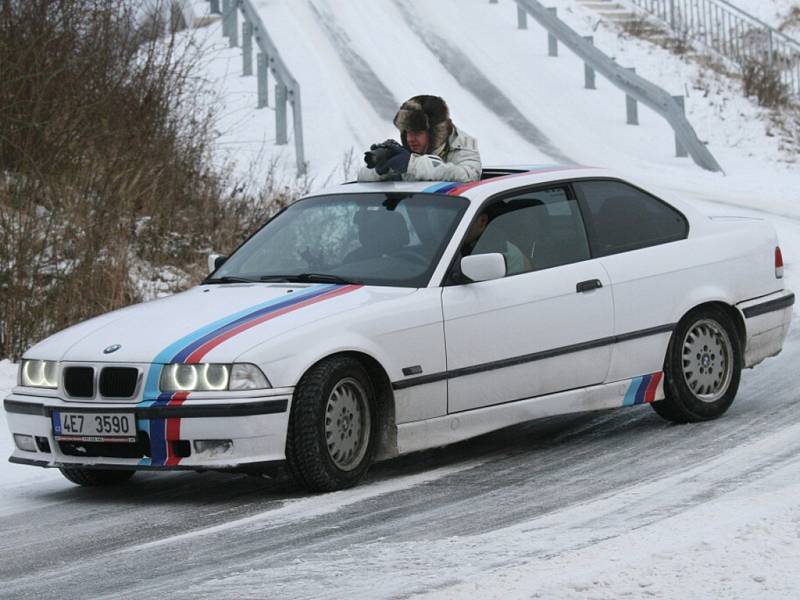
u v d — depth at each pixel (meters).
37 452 18.20
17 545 15.75
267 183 39.53
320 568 13.77
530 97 63.12
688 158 56.75
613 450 19.69
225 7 67.50
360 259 19.48
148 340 17.61
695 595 12.05
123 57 34.81
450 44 70.38
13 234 28.05
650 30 79.62
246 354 16.94
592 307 20.06
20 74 32.28
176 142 36.19
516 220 19.97
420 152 21.53
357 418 17.94
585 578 12.55
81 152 32.72
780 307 22.61
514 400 19.42
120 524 16.66
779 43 82.25
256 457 16.88
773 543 13.42
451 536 14.93
